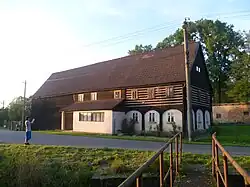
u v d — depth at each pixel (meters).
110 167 10.98
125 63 38.53
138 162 11.50
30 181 9.62
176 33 52.25
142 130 30.98
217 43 53.12
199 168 10.33
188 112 21.64
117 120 31.98
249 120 44.31
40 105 46.53
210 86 36.53
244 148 16.67
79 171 10.12
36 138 23.47
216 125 40.53
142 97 31.72
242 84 43.19
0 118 59.41
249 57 42.25
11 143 18.53
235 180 9.11
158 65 33.31
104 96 35.91
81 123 35.25
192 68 30.16
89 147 15.98
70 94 40.97
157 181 9.48
